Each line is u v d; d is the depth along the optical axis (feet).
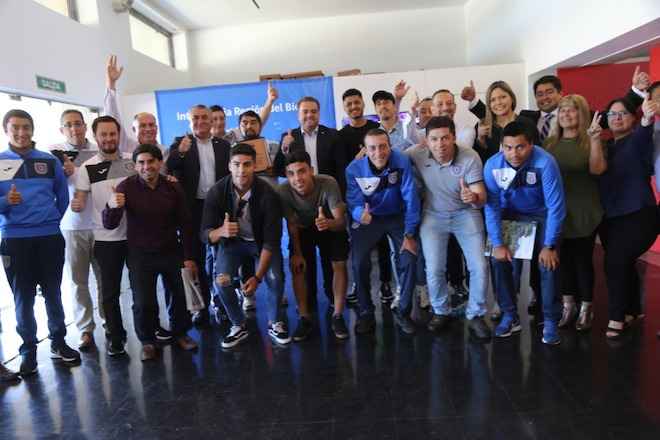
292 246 9.68
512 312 8.82
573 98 8.28
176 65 28.12
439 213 8.95
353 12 26.91
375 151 8.34
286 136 10.95
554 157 8.51
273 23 27.66
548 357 7.95
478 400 6.77
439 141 8.21
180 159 10.29
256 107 18.75
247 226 9.29
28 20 14.69
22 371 8.49
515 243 8.45
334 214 9.33
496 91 9.60
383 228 9.31
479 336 8.84
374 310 10.02
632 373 7.23
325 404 6.95
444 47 27.12
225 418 6.75
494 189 8.32
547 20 16.80
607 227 8.70
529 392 6.89
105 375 8.39
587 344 8.32
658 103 7.71
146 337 9.00
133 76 21.42
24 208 8.34
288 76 21.26
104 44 19.10
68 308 12.79
